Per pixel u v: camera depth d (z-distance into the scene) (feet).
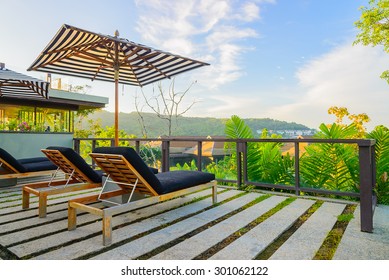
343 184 13.96
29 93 19.07
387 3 36.96
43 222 8.72
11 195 12.87
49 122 29.89
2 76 12.78
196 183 10.35
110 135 46.55
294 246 6.89
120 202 10.05
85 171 10.52
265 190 14.39
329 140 11.65
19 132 22.77
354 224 8.50
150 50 13.01
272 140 13.30
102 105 32.68
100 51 14.71
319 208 10.42
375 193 10.47
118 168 8.75
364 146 7.89
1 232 7.83
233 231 7.92
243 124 17.99
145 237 7.49
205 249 6.72
